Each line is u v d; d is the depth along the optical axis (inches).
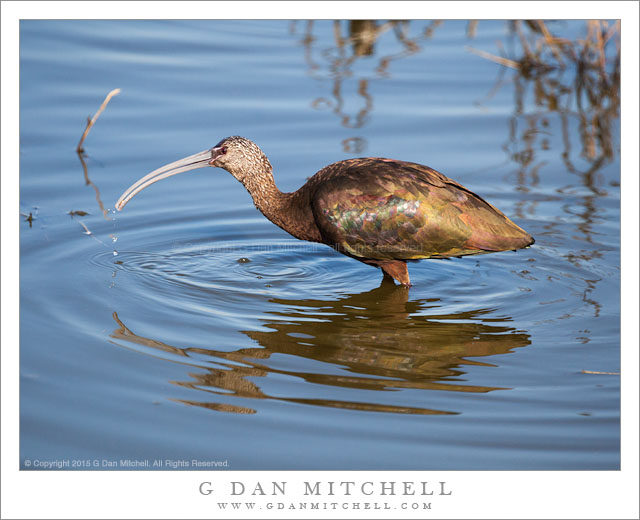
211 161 801.6
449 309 722.8
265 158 791.1
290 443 524.1
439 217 724.7
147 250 839.1
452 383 594.2
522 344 655.8
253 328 676.1
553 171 1009.5
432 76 1248.2
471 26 1407.5
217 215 932.0
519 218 903.7
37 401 565.0
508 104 1178.6
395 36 1391.5
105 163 1000.2
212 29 1373.0
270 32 1380.4
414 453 515.5
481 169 1011.9
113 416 550.6
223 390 579.8
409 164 756.0
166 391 577.9
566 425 545.0
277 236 892.6
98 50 1261.1
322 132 1077.1
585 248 840.3
